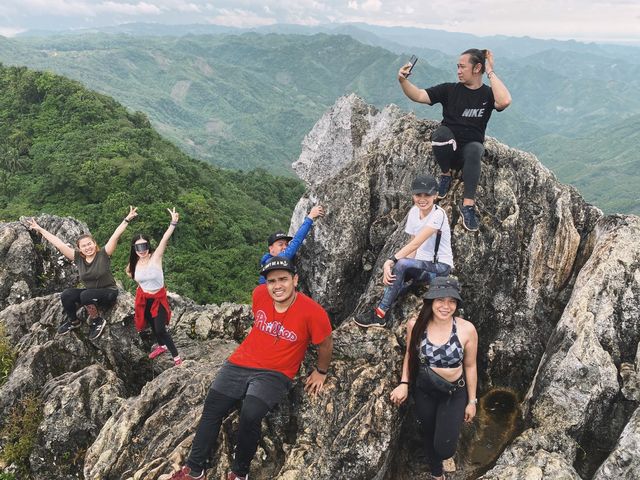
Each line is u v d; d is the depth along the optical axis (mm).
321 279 4574
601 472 2938
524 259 4066
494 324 4070
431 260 3350
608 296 3430
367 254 4613
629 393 3154
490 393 3838
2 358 4305
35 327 4574
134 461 3152
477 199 4184
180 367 3736
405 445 3418
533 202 4250
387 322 3686
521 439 3258
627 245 3572
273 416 3271
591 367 3209
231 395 2850
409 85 3973
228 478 2902
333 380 3334
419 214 3395
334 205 4566
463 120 3873
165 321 4320
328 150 7547
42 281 5609
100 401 3787
